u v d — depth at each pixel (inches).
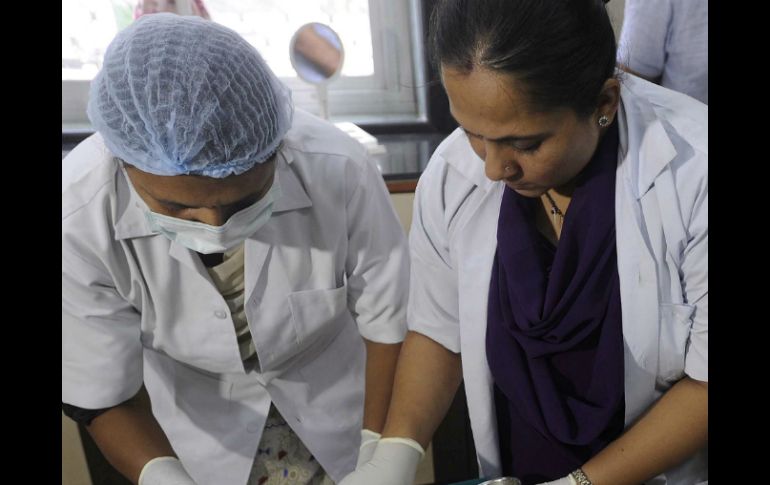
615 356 28.2
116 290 32.4
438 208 32.5
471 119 21.9
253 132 25.5
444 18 21.3
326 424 38.6
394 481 30.8
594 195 26.4
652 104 27.3
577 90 21.0
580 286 27.8
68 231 29.2
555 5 19.8
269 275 33.2
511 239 29.1
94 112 25.4
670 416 27.5
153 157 24.9
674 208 25.3
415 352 35.4
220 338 33.9
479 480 32.7
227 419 37.3
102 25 63.9
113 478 54.1
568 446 31.3
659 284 26.6
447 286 34.6
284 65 69.6
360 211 34.2
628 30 51.0
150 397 36.5
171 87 24.1
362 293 36.9
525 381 31.0
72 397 32.4
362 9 67.7
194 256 31.2
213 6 65.6
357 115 71.0
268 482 37.5
